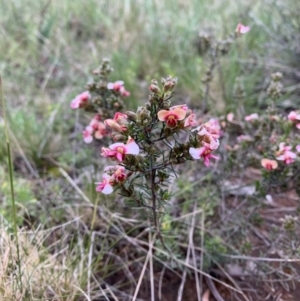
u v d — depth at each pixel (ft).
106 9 1.80
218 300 0.85
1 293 0.75
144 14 1.73
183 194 1.01
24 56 1.60
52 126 1.29
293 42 1.45
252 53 1.48
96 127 0.87
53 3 1.82
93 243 0.90
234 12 1.68
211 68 1.05
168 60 1.53
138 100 1.36
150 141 0.62
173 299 0.85
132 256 0.92
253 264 0.89
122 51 1.52
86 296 0.75
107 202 0.97
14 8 1.78
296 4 1.50
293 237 0.84
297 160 0.78
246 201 0.96
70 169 1.17
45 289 0.79
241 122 1.14
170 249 0.86
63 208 1.00
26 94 1.42
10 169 0.72
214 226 0.96
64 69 1.54
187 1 1.84
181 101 1.40
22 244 0.86
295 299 0.84
